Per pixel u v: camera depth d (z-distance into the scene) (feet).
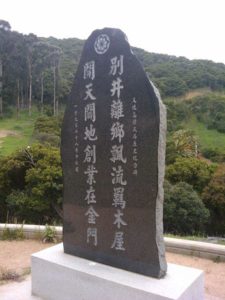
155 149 11.98
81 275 12.67
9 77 136.36
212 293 14.85
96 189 13.58
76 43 197.47
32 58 140.15
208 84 166.40
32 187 45.50
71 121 14.48
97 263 13.34
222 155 98.07
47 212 45.27
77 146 14.24
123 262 12.75
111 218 13.14
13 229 22.21
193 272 12.44
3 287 14.85
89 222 13.75
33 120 128.67
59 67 149.48
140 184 12.35
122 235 12.80
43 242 21.35
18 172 48.01
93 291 12.36
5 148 91.81
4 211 48.55
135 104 12.50
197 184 54.90
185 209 45.27
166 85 159.84
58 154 47.19
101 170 13.46
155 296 10.99
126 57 12.79
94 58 13.79
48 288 13.65
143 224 12.26
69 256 14.08
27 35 137.90
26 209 45.06
